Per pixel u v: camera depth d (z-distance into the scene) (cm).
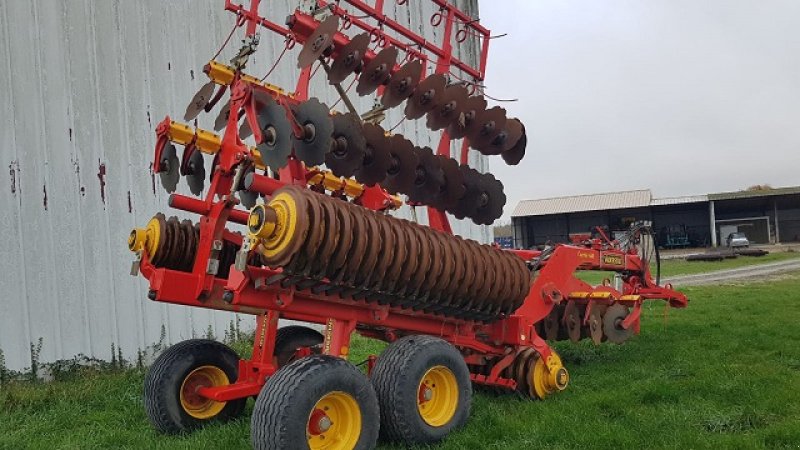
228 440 415
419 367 401
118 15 757
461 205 527
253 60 876
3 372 641
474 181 530
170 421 440
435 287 445
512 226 4809
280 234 355
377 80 467
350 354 771
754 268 2275
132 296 743
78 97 717
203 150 474
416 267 428
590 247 658
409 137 1049
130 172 752
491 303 489
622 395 499
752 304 1118
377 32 517
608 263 665
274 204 367
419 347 408
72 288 696
